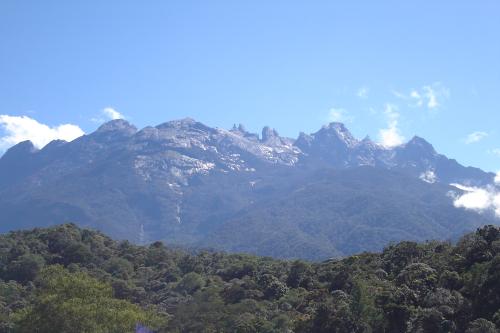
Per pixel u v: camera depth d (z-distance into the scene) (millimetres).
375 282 90500
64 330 90688
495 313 74125
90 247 156875
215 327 95812
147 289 136000
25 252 145000
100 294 100625
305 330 86562
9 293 121938
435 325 76062
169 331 98500
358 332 82250
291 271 115812
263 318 91938
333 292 94312
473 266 83500
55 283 99812
